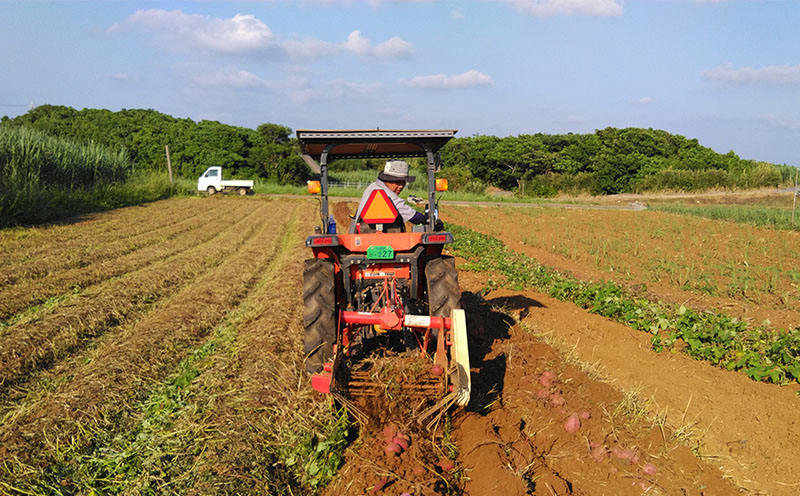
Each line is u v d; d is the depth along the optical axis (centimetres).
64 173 2603
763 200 3919
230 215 2483
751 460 412
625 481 376
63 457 422
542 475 375
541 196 5078
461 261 1317
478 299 866
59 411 482
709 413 484
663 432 441
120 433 464
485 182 5847
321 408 465
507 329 706
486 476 374
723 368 598
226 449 420
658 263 1365
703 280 1159
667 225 2172
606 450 406
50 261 1156
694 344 627
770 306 957
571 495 358
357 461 398
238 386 537
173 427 465
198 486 376
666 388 539
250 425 453
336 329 520
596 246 1634
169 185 3678
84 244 1420
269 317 777
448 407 418
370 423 433
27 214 1784
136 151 5950
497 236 1950
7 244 1364
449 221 2419
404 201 539
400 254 520
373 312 497
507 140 5972
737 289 1060
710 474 390
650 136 5819
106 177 3061
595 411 469
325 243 508
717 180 4622
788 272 1191
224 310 848
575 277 1161
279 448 425
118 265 1161
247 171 5766
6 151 2178
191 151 5822
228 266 1224
